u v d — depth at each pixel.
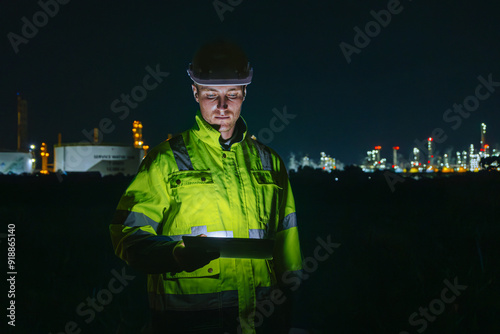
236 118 1.99
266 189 2.06
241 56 1.93
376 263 5.40
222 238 1.65
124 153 57.94
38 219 9.92
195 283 1.86
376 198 14.99
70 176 26.28
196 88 1.99
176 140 2.02
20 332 3.68
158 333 1.92
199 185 1.90
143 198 1.91
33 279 5.06
